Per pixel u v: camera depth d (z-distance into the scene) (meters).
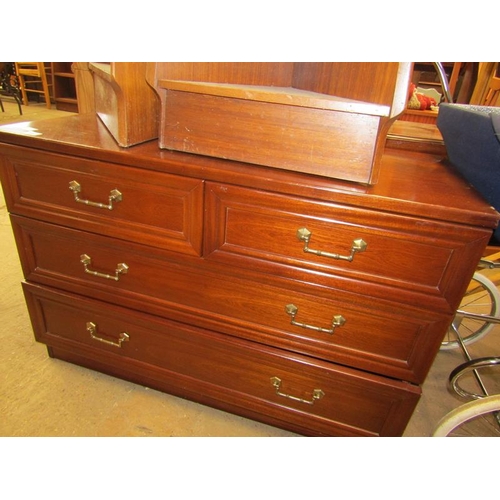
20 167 0.88
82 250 0.94
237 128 0.73
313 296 0.79
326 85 0.85
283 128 0.71
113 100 0.81
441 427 0.88
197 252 0.82
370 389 0.85
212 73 0.83
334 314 0.80
